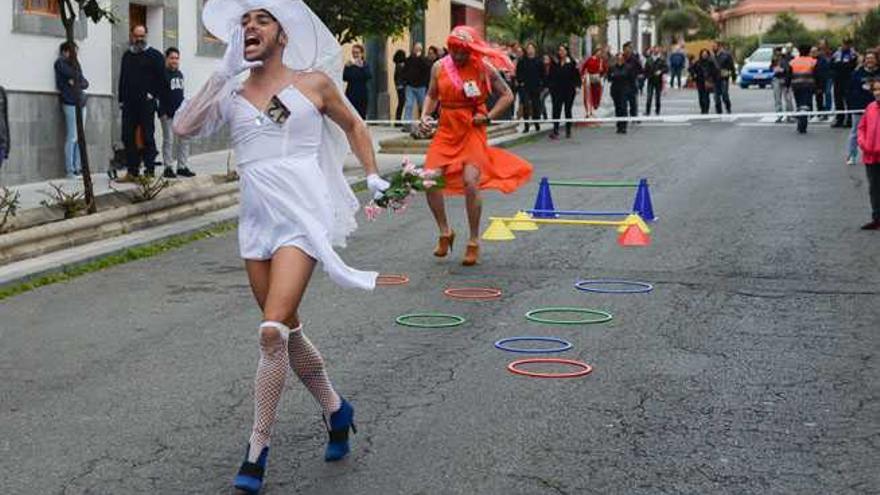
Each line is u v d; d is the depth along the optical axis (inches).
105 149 767.7
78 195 547.8
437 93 462.0
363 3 780.6
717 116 794.8
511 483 227.1
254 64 229.1
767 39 3368.6
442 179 247.9
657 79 1376.7
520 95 1164.5
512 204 646.5
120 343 341.4
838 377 300.5
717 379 298.8
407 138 997.8
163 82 705.0
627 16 2719.0
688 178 769.6
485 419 266.5
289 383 297.6
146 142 701.9
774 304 388.5
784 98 1309.1
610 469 234.4
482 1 1708.9
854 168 818.2
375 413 271.6
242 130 229.5
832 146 997.2
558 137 1136.8
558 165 875.4
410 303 393.7
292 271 222.7
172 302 398.9
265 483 228.8
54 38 710.5
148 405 280.2
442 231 479.5
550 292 410.9
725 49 1393.9
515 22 1711.4
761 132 1167.6
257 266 231.1
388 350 329.7
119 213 521.3
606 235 534.9
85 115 743.1
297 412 273.7
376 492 223.6
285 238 226.1
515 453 243.9
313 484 228.1
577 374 301.3
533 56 1159.6
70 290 421.1
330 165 240.8
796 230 545.0
